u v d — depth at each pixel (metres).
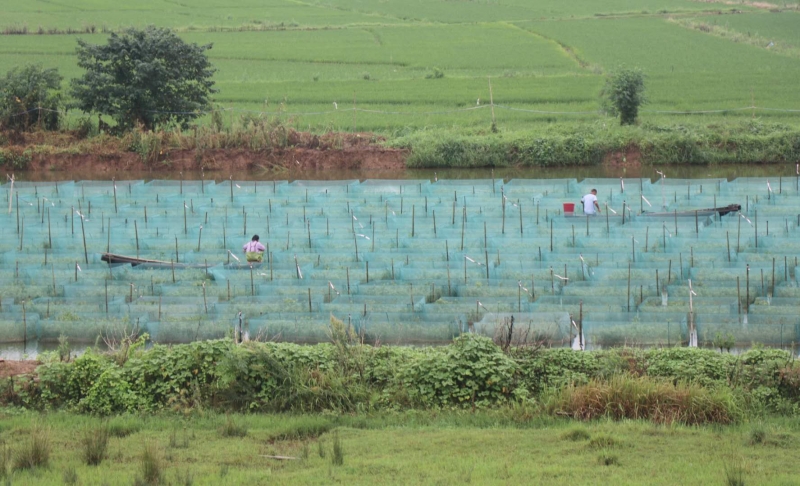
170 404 20.47
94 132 58.59
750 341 25.05
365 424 19.20
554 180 45.41
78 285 30.53
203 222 38.56
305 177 53.38
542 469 15.58
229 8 122.94
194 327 26.31
